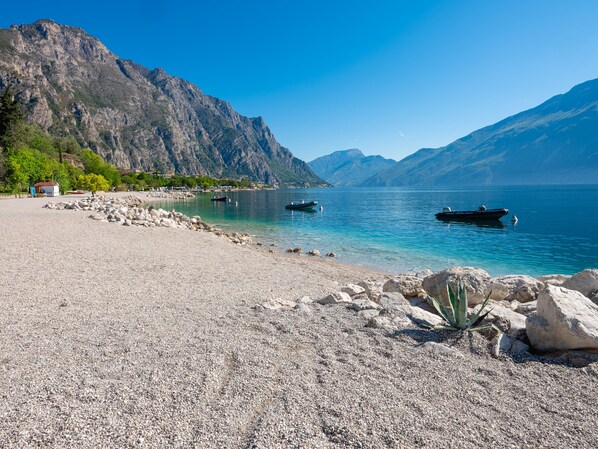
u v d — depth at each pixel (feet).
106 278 34.30
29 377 14.05
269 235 104.22
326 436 10.94
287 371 15.31
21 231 64.95
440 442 10.78
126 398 12.66
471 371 15.76
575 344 16.90
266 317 22.98
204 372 14.90
